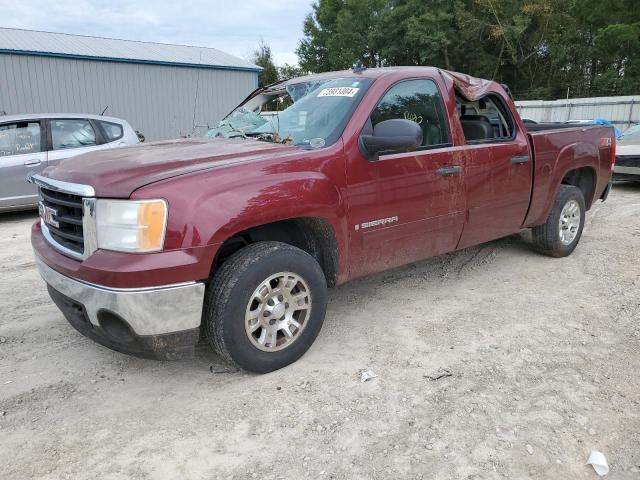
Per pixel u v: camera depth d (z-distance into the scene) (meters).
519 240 6.50
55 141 8.56
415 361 3.61
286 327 3.41
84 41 19.73
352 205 3.66
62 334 4.05
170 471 2.59
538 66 40.03
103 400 3.19
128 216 2.86
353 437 2.83
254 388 3.28
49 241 3.40
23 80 16.67
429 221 4.21
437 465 2.62
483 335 4.00
